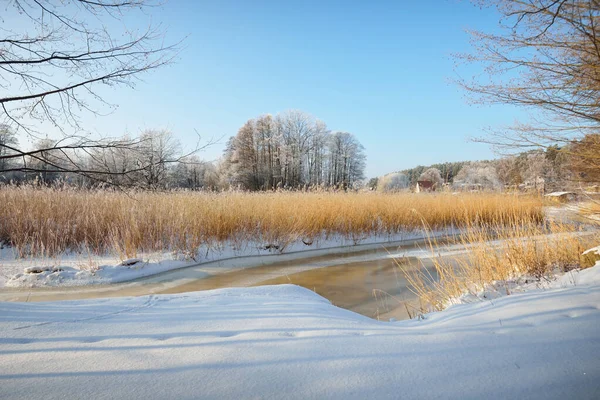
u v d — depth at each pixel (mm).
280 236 8242
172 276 5793
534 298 2375
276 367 1495
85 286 5086
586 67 3508
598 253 3549
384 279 5617
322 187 12250
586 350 1591
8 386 1359
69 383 1380
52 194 7695
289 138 35375
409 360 1546
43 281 5098
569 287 2652
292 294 3264
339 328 2008
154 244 7016
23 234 6492
